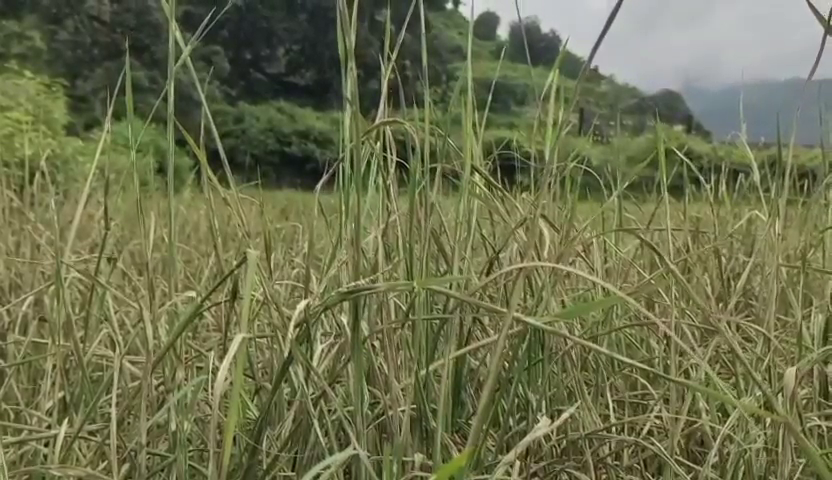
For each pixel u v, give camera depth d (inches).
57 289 25.5
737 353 19.2
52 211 35.2
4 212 44.1
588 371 30.6
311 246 25.5
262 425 20.0
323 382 19.6
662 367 28.0
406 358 24.7
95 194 50.3
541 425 18.2
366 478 20.5
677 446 27.0
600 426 25.7
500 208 28.9
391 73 26.4
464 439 24.4
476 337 27.7
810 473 25.1
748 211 39.1
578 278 32.0
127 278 34.6
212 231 26.4
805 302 34.7
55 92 135.1
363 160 24.5
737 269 36.8
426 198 24.6
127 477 24.5
